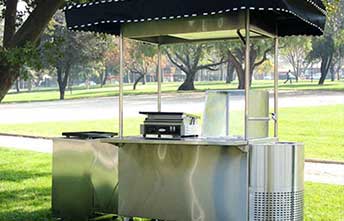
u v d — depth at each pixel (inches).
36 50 259.3
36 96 1785.2
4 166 411.2
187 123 202.7
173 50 1328.7
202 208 196.2
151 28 212.1
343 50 1977.1
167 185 203.2
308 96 1157.7
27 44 258.8
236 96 213.3
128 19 192.1
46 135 649.0
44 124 773.3
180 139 197.0
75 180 233.9
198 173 196.7
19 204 270.4
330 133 622.2
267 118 209.6
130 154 210.5
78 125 739.4
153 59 1705.2
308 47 1512.1
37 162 434.3
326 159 450.3
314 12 204.7
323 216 248.1
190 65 1455.5
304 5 191.9
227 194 191.9
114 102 1274.6
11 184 330.3
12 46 273.6
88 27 219.9
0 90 276.1
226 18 196.2
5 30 299.1
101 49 1680.6
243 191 189.2
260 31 207.8
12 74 276.2
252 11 196.4
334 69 2568.9
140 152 208.5
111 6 195.5
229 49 1023.0
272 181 188.4
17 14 314.3
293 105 938.7
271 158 188.5
